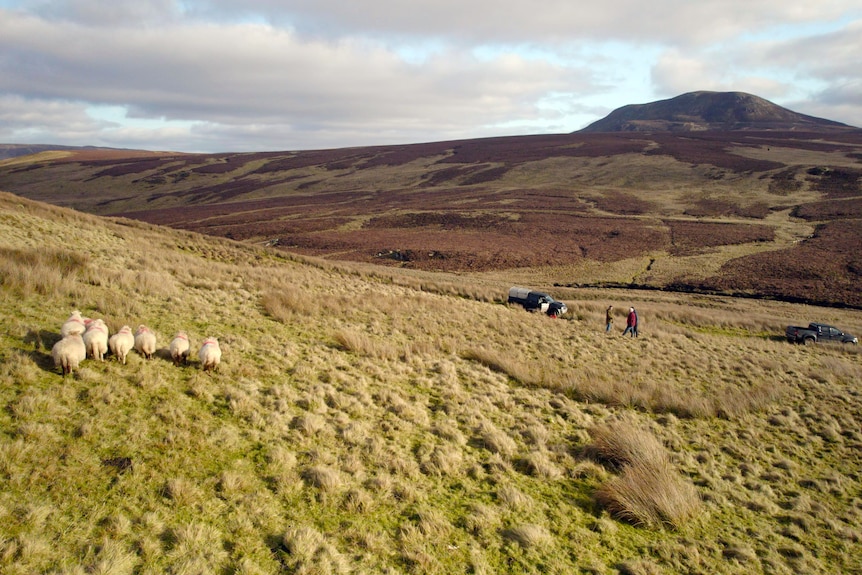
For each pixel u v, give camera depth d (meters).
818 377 17.42
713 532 7.71
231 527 5.84
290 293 19.34
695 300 38.81
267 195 110.31
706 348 21.48
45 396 7.26
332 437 8.45
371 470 7.75
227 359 10.64
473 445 9.35
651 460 9.18
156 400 8.09
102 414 7.29
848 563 7.35
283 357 11.77
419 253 57.62
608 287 44.72
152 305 13.52
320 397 9.80
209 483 6.50
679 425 12.07
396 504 7.02
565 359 17.12
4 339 8.79
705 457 10.26
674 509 7.85
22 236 19.22
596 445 9.90
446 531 6.57
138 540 5.34
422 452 8.57
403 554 6.00
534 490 8.12
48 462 6.09
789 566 7.16
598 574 6.25
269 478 6.93
